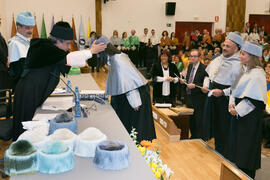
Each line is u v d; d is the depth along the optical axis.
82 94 2.96
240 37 3.72
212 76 4.07
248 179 2.05
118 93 2.70
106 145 1.46
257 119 3.23
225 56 3.85
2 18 11.30
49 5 12.89
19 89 2.51
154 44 14.04
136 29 14.54
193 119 4.59
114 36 13.55
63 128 1.68
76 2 13.28
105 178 1.33
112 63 2.73
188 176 3.33
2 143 4.14
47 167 1.36
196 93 4.49
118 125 2.10
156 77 5.95
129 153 1.56
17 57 3.54
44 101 2.66
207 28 15.71
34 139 1.54
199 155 3.90
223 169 2.33
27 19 3.61
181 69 8.24
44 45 2.34
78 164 1.46
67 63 2.35
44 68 2.51
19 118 2.53
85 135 1.58
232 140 3.54
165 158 3.79
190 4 15.02
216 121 3.96
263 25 16.31
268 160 4.14
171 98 6.10
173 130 4.35
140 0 14.35
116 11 14.15
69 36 2.40
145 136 2.84
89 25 13.55
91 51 2.42
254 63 3.21
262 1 15.82
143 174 1.37
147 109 2.86
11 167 1.34
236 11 15.33
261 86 3.13
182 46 15.25
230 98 3.49
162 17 14.73
